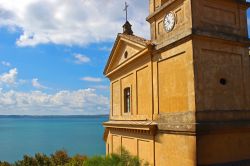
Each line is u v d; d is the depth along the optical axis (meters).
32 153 62.34
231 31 13.70
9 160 53.56
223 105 12.85
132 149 17.59
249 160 13.05
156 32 15.54
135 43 17.27
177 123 13.08
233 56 13.59
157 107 14.86
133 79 18.00
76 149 63.91
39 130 152.38
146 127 15.16
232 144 12.74
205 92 12.44
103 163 13.27
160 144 14.37
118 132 19.92
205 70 12.60
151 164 15.07
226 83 13.13
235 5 14.08
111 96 22.23
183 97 12.91
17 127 195.00
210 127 12.06
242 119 13.28
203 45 12.73
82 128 169.75
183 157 12.52
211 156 12.10
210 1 13.35
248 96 13.69
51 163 28.19
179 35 13.20
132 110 18.06
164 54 14.48
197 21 12.80
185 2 13.14
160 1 15.54
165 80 14.34
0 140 94.94
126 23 22.78
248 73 13.91
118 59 20.75
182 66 13.09
